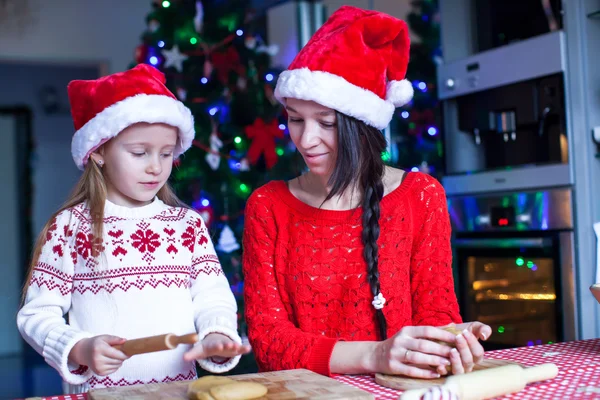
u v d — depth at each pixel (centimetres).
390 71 138
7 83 607
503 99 251
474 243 255
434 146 335
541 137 247
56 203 622
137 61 324
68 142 628
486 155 270
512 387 89
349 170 127
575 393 88
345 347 114
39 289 127
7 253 593
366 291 134
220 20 331
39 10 493
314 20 425
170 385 95
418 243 139
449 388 84
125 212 136
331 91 123
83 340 107
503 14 261
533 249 236
